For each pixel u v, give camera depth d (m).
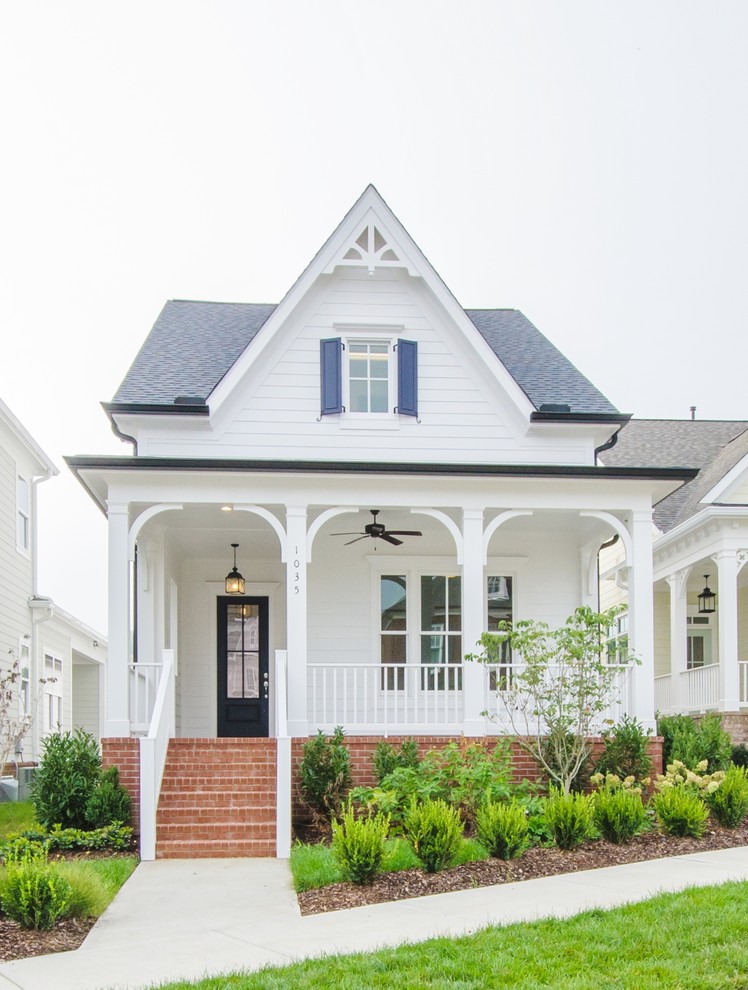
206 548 19.25
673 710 23.19
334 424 17.52
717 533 21.06
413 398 17.53
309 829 14.25
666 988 6.98
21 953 8.53
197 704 19.61
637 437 27.94
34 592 24.69
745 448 22.27
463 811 13.41
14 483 23.17
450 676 18.75
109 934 9.20
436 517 16.05
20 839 10.98
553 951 7.74
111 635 15.16
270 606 20.00
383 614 18.84
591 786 14.87
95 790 13.87
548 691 14.68
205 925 9.48
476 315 22.66
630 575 16.23
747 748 18.27
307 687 17.12
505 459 17.72
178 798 14.16
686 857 11.53
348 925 9.09
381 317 17.84
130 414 16.94
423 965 7.50
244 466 15.45
